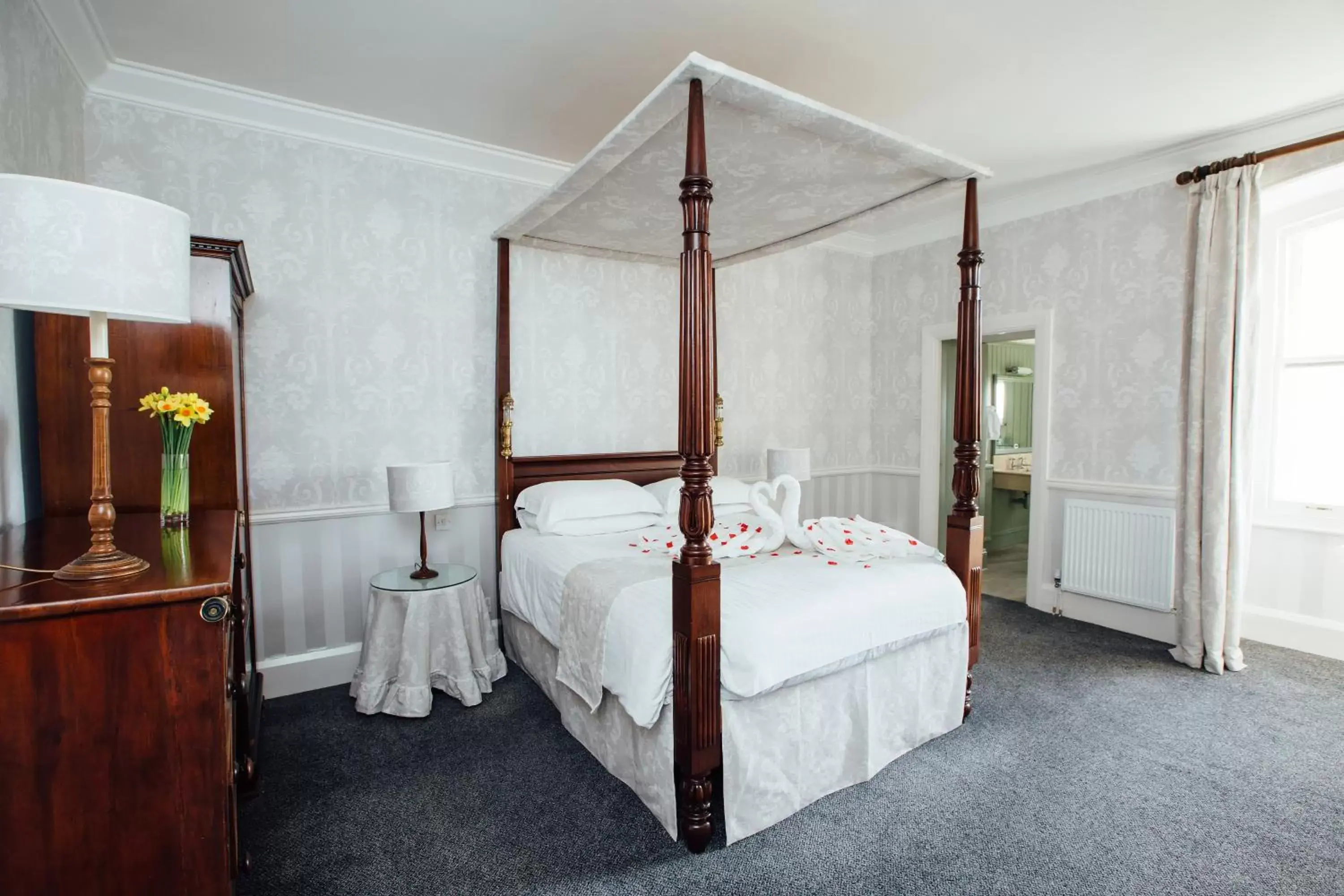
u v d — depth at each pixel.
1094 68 2.51
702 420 1.71
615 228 3.01
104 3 2.07
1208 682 2.92
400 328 3.09
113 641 1.09
